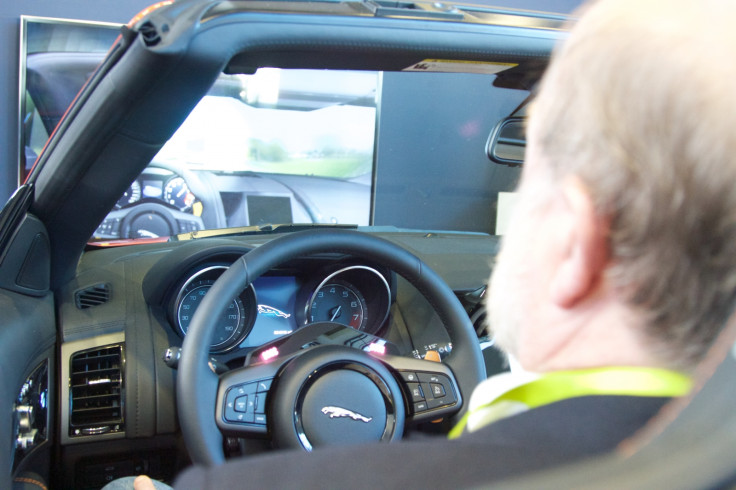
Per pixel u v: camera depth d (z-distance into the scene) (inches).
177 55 32.0
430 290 49.7
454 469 12.4
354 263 63.7
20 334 48.7
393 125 249.9
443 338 66.0
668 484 9.1
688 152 11.7
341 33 33.5
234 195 230.4
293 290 65.2
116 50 34.7
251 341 63.8
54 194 48.5
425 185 259.4
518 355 16.0
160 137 42.0
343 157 240.2
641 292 12.6
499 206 267.4
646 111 12.1
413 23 34.5
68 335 58.0
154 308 61.1
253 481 13.4
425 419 47.7
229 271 44.1
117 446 59.7
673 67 12.0
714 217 11.8
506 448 12.7
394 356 47.6
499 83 45.4
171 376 59.4
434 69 40.4
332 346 44.8
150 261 65.9
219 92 222.5
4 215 45.0
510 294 15.7
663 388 12.9
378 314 65.9
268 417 43.5
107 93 37.9
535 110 14.8
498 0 230.5
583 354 14.1
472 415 17.0
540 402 14.3
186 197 224.2
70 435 57.4
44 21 197.5
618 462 9.7
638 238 12.4
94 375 58.1
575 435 12.5
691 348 12.7
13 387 45.6
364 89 236.8
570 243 13.5
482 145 261.6
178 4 32.4
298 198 238.2
